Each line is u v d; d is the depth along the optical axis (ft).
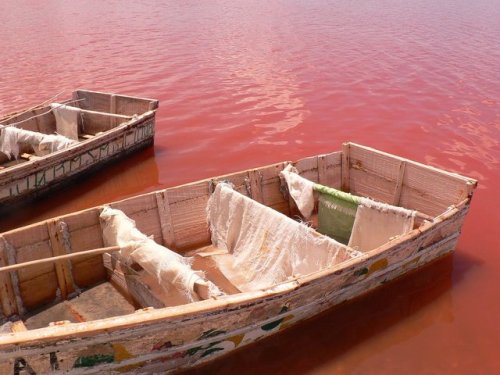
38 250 19.67
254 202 22.43
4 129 32.63
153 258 18.65
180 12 102.42
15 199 27.91
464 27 84.28
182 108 46.75
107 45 72.33
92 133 37.24
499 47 69.10
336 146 38.34
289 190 25.34
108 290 21.36
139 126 35.14
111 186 32.81
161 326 15.35
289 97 49.49
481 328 20.38
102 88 52.54
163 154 37.45
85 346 14.71
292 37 77.20
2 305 18.76
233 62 62.49
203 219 24.56
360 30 82.43
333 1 119.55
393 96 49.44
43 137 31.58
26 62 63.05
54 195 30.48
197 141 39.65
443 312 21.16
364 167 27.55
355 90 51.49
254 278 22.08
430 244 22.24
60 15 99.86
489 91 50.52
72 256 18.56
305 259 20.63
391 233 22.29
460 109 45.62
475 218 28.04
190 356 17.03
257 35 78.74
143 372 16.51
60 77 56.59
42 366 14.74
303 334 19.72
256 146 38.63
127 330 14.85
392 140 39.17
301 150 37.86
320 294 18.92
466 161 35.32
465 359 18.88
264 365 18.33
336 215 23.77
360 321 20.48
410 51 67.36
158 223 23.17
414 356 18.97
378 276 20.80
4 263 18.66
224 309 16.16
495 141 38.65
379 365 18.56
